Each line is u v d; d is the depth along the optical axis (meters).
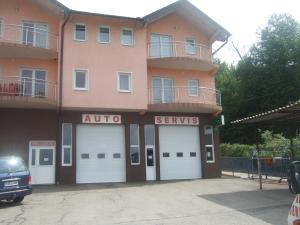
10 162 14.34
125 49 24.28
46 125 22.53
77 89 22.81
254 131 39.09
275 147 24.56
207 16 26.41
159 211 12.31
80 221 10.94
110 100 23.33
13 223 10.74
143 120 24.55
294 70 39.28
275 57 40.34
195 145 25.86
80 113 23.20
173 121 25.31
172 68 26.27
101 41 24.06
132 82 23.98
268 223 10.02
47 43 23.25
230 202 13.79
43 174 22.11
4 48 21.50
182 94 26.06
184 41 27.00
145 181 23.70
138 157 24.16
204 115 26.30
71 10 23.05
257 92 41.53
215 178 25.06
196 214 11.59
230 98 45.00
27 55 22.58
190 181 22.94
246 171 26.47
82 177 22.89
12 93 21.39
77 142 23.12
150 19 24.75
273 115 16.30
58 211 12.67
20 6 23.33
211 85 27.23
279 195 15.16
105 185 21.31
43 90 22.62
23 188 14.13
